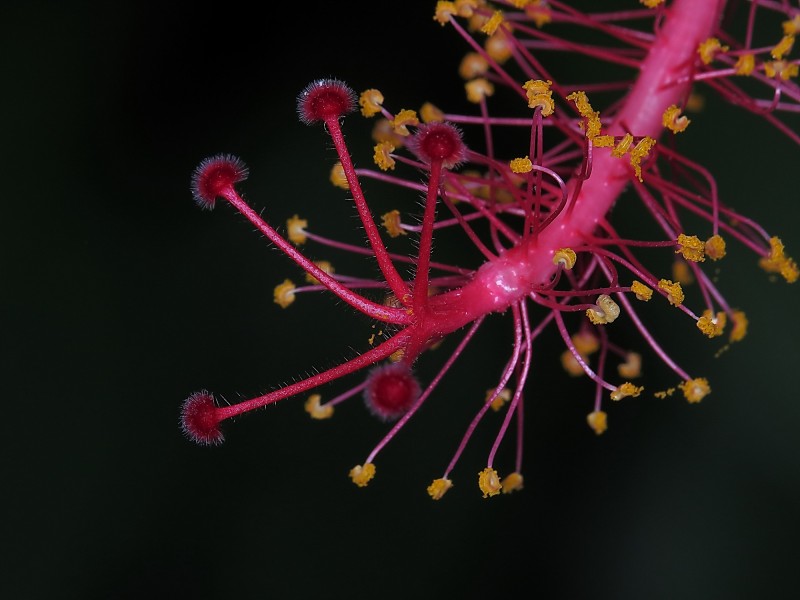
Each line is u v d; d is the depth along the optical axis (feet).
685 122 0.35
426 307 0.33
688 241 0.34
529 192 0.34
